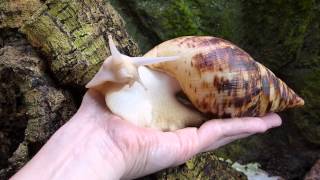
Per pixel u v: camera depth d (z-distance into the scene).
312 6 0.30
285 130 0.33
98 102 0.23
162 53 0.25
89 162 0.21
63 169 0.20
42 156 0.21
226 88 0.24
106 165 0.21
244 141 0.34
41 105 0.24
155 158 0.23
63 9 0.25
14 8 0.25
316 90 0.31
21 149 0.24
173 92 0.25
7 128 0.26
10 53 0.25
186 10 0.33
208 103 0.24
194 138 0.23
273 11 0.31
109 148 0.22
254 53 0.33
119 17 0.28
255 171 0.33
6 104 0.25
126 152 0.22
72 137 0.22
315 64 0.31
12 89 0.25
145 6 0.33
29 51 0.25
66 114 0.25
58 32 0.24
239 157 0.34
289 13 0.31
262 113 0.25
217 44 0.24
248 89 0.24
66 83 0.25
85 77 0.25
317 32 0.30
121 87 0.23
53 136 0.22
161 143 0.23
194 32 0.33
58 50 0.24
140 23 0.34
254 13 0.32
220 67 0.24
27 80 0.24
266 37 0.32
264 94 0.25
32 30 0.24
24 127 0.26
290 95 0.26
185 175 0.26
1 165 0.27
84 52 0.25
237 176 0.29
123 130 0.22
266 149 0.34
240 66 0.24
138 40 0.34
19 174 0.20
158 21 0.33
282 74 0.32
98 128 0.22
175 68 0.25
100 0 0.27
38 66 0.24
